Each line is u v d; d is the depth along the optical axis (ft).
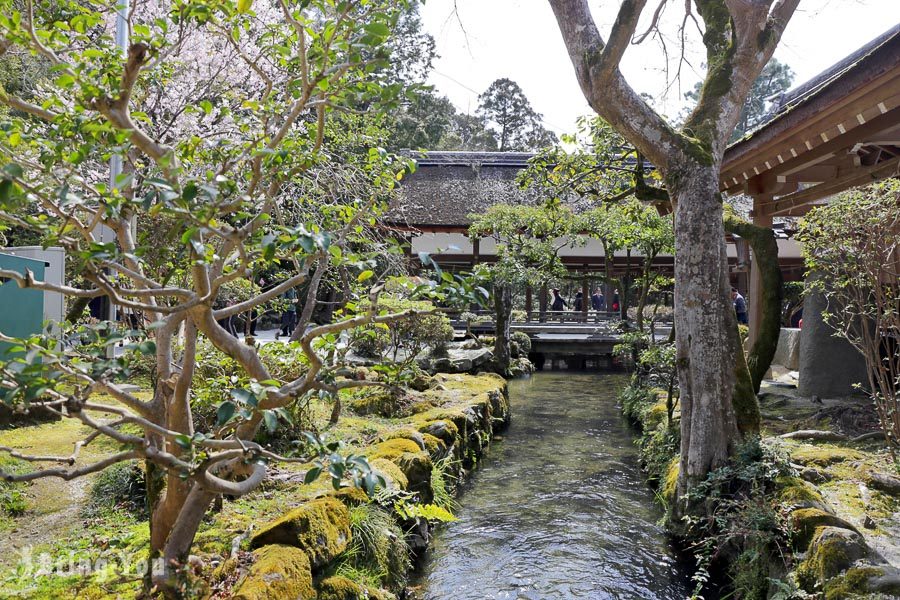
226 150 10.05
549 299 91.04
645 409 30.78
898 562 12.14
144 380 24.18
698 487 16.67
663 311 66.44
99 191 7.14
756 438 16.72
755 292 29.96
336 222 11.66
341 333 8.92
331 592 11.68
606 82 17.24
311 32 7.69
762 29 18.62
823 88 17.04
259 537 11.92
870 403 23.20
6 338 6.64
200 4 7.61
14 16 7.18
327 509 13.21
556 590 15.34
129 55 6.57
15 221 7.41
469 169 71.15
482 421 28.81
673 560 17.02
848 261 18.35
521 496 22.40
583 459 27.43
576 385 49.37
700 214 17.51
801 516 13.32
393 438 19.85
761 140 21.54
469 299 7.48
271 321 63.62
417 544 17.01
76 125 7.60
